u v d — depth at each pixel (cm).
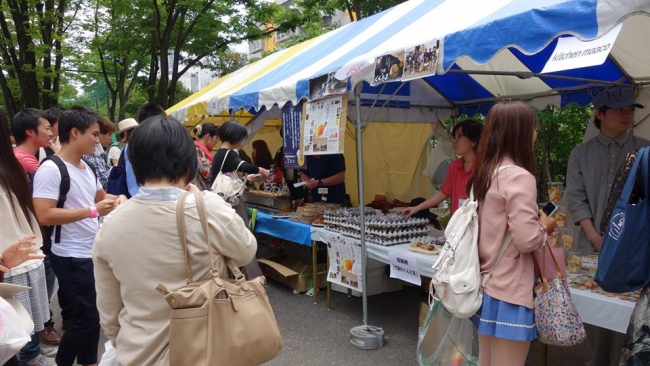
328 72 383
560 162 649
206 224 144
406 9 468
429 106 591
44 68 1315
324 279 521
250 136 732
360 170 372
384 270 496
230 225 148
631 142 292
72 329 281
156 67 1572
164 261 142
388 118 568
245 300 145
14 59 1335
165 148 147
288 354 365
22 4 1262
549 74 396
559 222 288
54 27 1332
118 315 156
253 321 143
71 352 282
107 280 152
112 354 184
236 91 574
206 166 475
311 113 420
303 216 486
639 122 401
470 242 206
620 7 185
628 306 220
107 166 534
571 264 276
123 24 1446
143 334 144
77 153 289
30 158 347
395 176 691
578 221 298
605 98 287
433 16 371
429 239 366
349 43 474
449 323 302
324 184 546
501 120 201
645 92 398
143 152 147
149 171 147
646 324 175
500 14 258
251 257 155
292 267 533
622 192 180
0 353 166
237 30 1567
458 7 350
